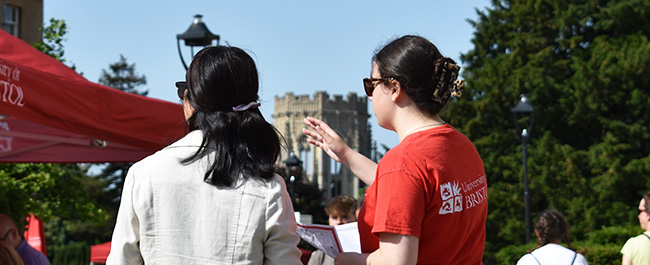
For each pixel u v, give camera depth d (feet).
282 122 297.94
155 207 7.14
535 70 101.09
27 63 16.39
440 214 7.11
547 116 100.22
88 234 193.77
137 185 7.22
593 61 97.55
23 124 20.86
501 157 99.66
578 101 97.66
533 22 107.86
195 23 32.53
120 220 7.25
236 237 7.09
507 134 101.24
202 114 7.48
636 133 93.25
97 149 21.68
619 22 99.81
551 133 100.68
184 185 7.16
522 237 96.32
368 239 7.47
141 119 17.21
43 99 14.64
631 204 91.15
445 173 7.15
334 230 7.81
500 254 55.93
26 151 21.12
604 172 94.12
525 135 55.57
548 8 107.14
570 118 98.37
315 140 9.12
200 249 7.07
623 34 100.78
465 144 7.64
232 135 7.34
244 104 7.58
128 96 16.85
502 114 102.73
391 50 7.55
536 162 98.12
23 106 14.16
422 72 7.36
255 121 7.50
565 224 15.93
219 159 7.19
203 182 7.18
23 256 16.25
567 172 94.43
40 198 37.42
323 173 290.76
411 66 7.37
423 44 7.48
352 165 8.86
